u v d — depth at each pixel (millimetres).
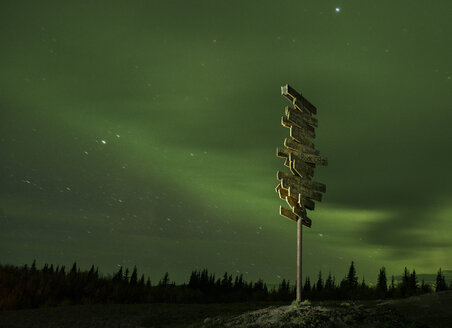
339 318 13555
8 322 22547
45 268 53688
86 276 54219
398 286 63812
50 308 27828
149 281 63594
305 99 18328
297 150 17328
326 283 68188
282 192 16797
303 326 12977
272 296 66750
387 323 13180
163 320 23359
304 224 17688
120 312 25922
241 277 78562
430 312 20375
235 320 15750
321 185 18125
